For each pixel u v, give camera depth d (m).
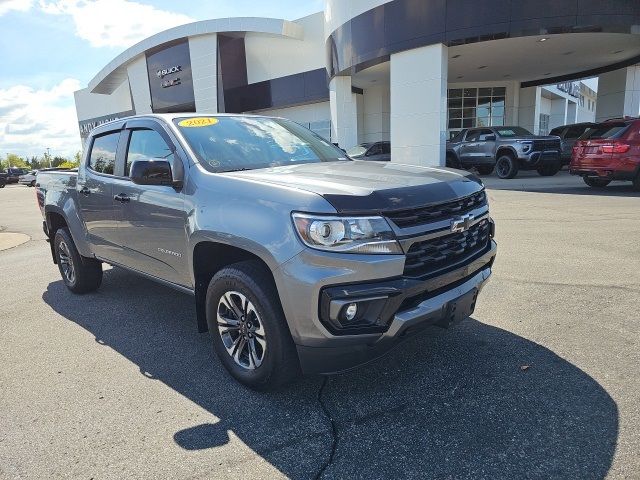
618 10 14.53
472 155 17.84
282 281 2.57
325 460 2.36
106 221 4.27
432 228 2.69
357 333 2.50
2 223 13.37
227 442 2.54
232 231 2.83
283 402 2.91
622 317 3.89
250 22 26.84
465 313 2.99
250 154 3.62
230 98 30.02
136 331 4.18
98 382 3.27
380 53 17.20
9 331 4.30
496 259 5.79
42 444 2.59
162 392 3.10
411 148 17.02
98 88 38.47
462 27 15.30
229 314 3.15
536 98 26.27
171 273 3.60
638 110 20.80
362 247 2.45
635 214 8.46
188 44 30.00
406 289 2.53
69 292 5.50
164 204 3.44
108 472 2.34
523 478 2.16
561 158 17.38
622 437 2.40
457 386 2.98
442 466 2.28
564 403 2.72
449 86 26.45
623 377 2.97
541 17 14.62
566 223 7.90
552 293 4.52
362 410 2.78
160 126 3.72
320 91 26.44
